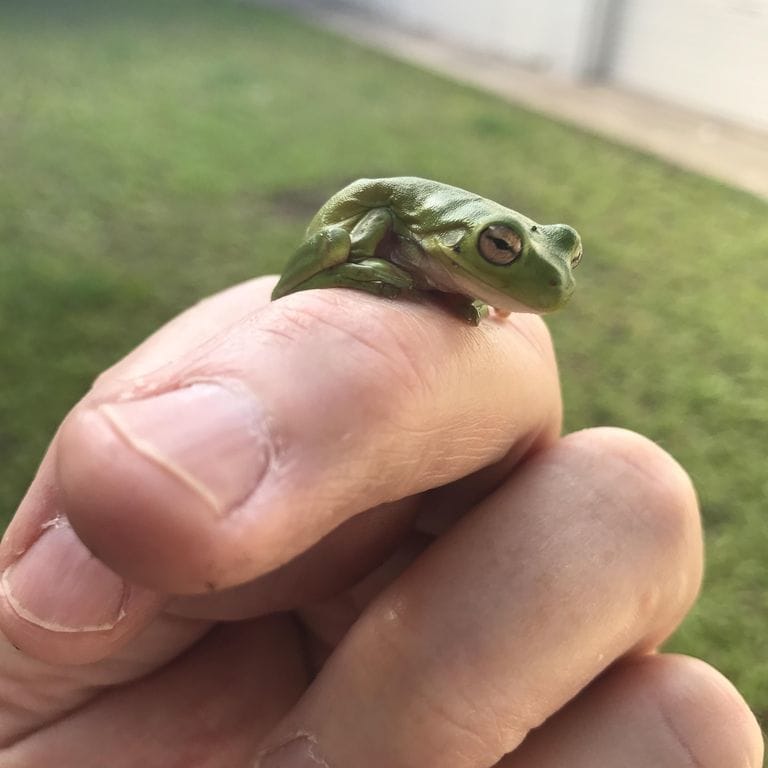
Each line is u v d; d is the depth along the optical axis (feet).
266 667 0.34
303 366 0.19
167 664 0.33
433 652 0.24
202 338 0.31
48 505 0.25
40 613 0.24
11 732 0.31
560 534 0.25
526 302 0.26
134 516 0.17
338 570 0.32
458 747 0.24
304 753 0.24
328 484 0.18
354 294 0.22
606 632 0.25
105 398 0.19
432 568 0.25
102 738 0.31
